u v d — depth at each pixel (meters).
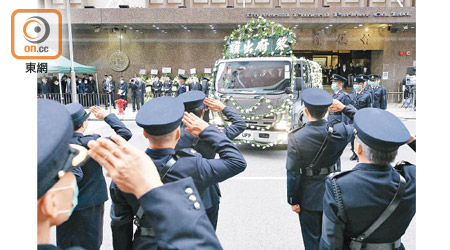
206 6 21.50
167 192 1.00
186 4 21.52
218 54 22.56
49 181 0.82
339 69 23.09
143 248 1.72
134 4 21.55
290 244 3.83
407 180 1.79
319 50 22.33
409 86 17.50
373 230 1.78
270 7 20.95
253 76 8.08
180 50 22.62
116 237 1.92
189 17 19.67
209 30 22.38
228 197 5.29
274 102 7.68
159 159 1.84
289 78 7.77
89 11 19.66
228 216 4.57
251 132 7.89
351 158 7.80
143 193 0.98
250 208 4.85
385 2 20.41
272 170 6.86
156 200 0.98
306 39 22.00
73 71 14.05
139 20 19.80
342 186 1.80
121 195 1.80
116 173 0.98
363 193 1.76
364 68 22.86
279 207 4.88
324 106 2.84
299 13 19.25
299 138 2.93
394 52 21.86
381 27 21.47
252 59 8.16
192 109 2.91
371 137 1.74
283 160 7.73
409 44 21.73
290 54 8.21
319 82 11.41
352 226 1.81
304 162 2.93
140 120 1.79
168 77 20.66
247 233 4.09
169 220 0.97
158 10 19.69
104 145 0.99
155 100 1.92
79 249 0.99
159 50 22.62
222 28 21.84
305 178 2.98
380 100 9.85
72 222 2.70
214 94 8.38
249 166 7.19
